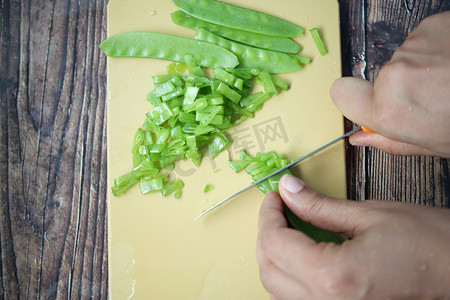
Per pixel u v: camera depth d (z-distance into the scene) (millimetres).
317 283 756
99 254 1303
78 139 1347
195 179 1290
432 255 751
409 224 781
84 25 1392
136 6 1340
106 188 1327
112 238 1263
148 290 1250
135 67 1322
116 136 1299
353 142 1255
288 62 1316
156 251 1262
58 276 1294
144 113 1312
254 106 1290
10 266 1291
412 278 751
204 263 1259
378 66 1384
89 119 1355
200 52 1308
